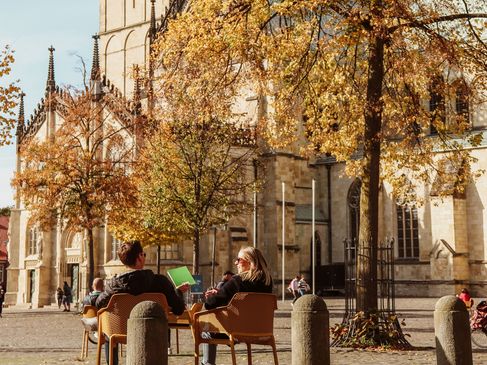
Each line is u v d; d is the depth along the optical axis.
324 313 13.97
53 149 55.88
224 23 26.25
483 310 26.47
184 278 17.70
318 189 82.88
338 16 26.64
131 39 94.50
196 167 49.69
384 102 25.59
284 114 29.41
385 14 23.42
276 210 73.38
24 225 83.31
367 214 25.53
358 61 30.80
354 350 23.36
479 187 68.62
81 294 70.81
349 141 30.31
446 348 14.57
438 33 26.12
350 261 26.14
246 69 28.30
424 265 71.44
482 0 27.17
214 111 29.23
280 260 73.50
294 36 27.36
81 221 54.94
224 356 21.73
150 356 11.83
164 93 30.88
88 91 58.38
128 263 14.29
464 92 28.14
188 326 18.30
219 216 53.16
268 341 14.55
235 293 14.24
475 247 68.75
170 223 50.97
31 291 81.44
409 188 32.38
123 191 54.12
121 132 67.31
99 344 14.08
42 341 30.61
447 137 30.55
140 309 12.02
